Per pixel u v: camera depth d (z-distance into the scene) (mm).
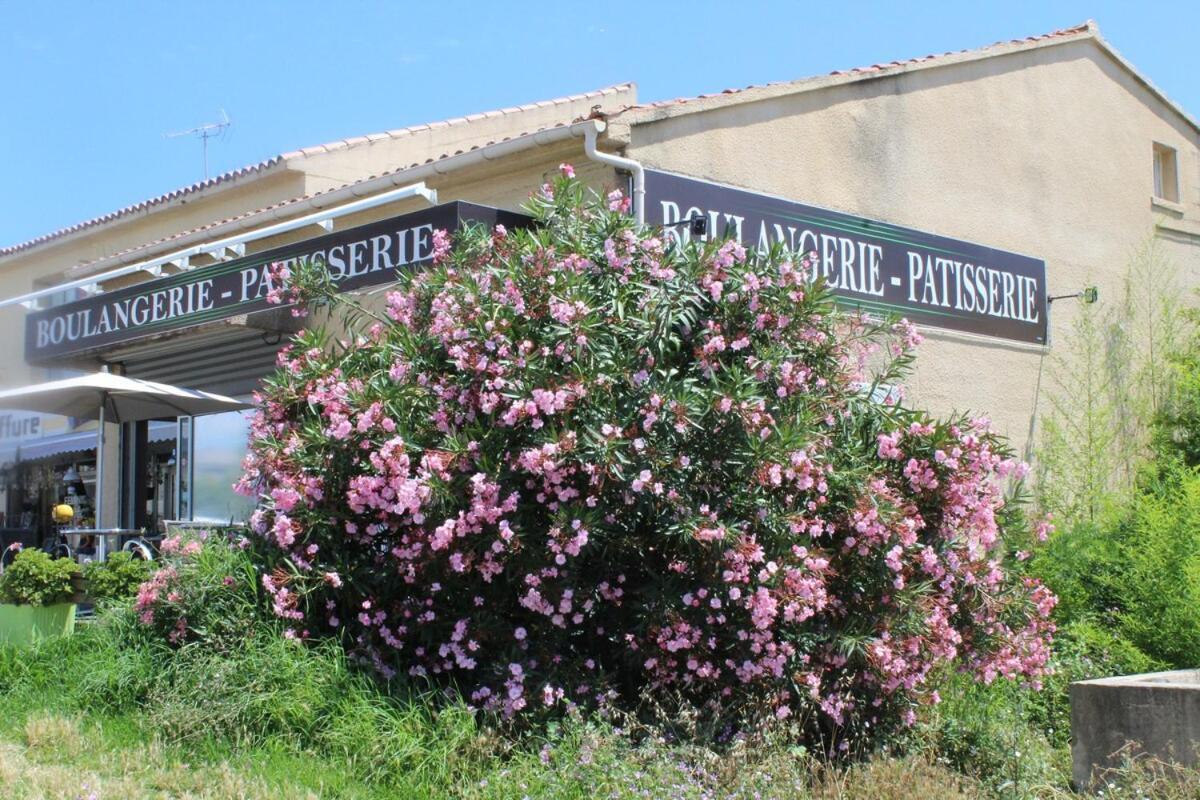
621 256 6973
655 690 6520
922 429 7070
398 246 9211
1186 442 13867
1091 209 14453
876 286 11547
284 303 10000
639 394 6480
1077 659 8781
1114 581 9688
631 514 6543
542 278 6695
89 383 10719
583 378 6348
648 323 6699
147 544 11695
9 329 18938
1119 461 13891
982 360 12727
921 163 12305
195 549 7141
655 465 6273
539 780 5559
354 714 6125
